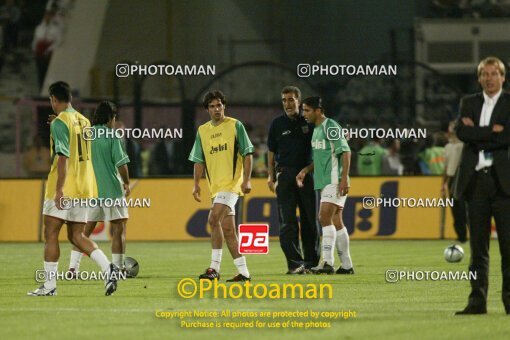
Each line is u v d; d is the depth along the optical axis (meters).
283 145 41.09
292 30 93.25
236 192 36.94
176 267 45.12
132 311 28.89
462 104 27.52
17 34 94.38
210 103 36.56
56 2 92.31
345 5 92.94
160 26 91.94
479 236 27.62
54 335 24.45
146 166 75.12
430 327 25.56
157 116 75.69
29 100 83.75
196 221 63.97
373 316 27.75
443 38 89.88
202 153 37.16
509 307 27.80
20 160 87.19
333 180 40.06
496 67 27.09
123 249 39.72
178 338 24.12
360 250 55.34
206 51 91.94
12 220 64.75
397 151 70.31
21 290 35.28
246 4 92.81
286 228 41.09
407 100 78.56
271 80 84.25
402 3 92.44
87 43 91.75
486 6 90.88
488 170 27.25
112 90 90.19
